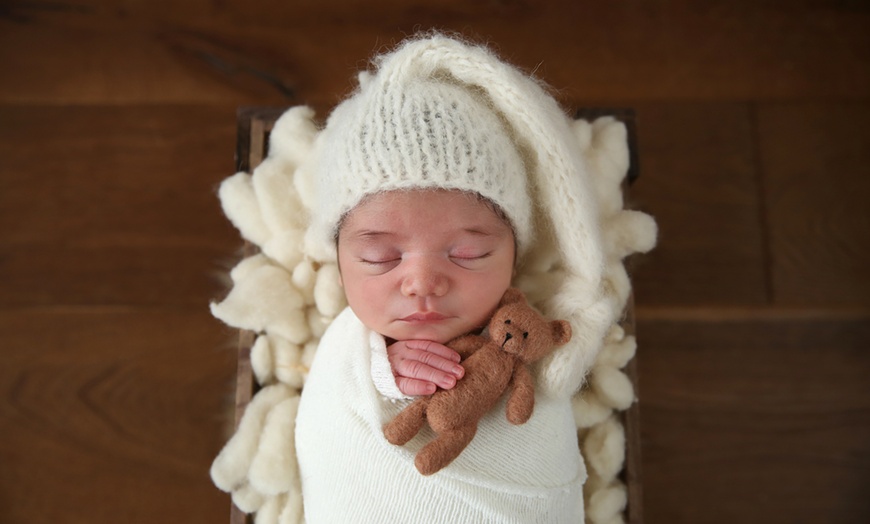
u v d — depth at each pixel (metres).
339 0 0.73
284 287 0.55
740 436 0.67
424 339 0.46
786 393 0.68
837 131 0.71
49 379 0.67
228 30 0.72
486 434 0.45
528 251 0.53
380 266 0.45
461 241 0.44
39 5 0.72
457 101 0.46
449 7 0.73
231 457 0.52
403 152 0.44
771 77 0.72
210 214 0.69
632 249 0.56
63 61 0.71
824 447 0.67
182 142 0.71
